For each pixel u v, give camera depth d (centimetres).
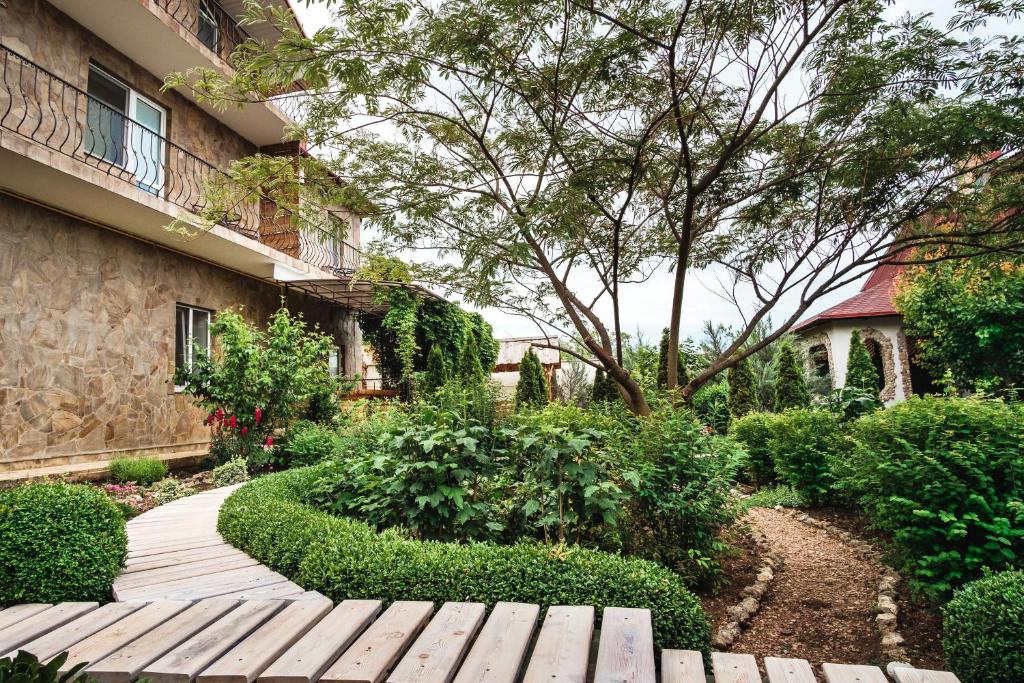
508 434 371
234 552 362
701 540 381
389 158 535
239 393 755
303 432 781
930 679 176
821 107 507
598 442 383
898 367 1288
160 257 821
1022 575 257
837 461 458
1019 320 901
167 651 194
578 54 457
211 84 385
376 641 195
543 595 247
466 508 344
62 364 667
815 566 438
